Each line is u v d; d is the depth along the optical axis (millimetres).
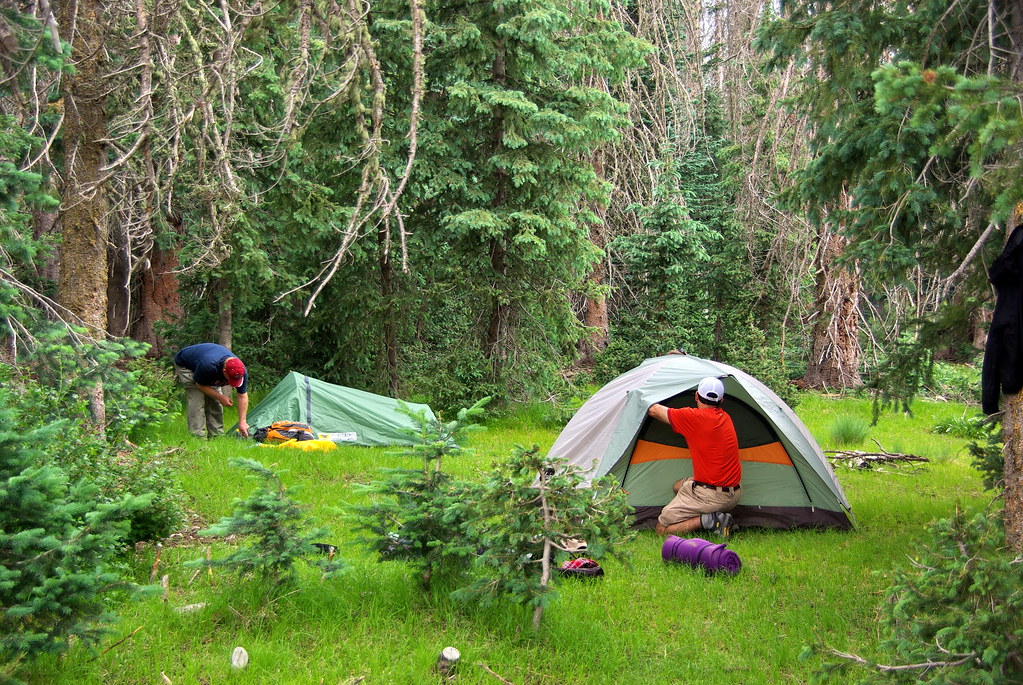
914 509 9578
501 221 13977
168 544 6957
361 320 16078
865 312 19859
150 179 6852
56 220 9797
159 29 6398
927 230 7199
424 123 13703
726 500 8148
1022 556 4023
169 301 17406
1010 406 4844
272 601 5555
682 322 21266
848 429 14273
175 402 12047
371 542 5840
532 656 5152
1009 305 4773
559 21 13594
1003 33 5902
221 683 4672
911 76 4031
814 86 7750
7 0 7727
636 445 8758
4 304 7492
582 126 14102
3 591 4105
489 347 15617
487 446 12672
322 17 5098
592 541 5359
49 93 10109
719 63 18859
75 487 4586
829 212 8016
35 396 6348
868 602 6266
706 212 22734
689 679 5055
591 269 16641
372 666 4914
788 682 5074
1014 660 3811
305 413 12086
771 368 18266
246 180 11672
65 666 4621
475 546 5672
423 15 4750
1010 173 4160
